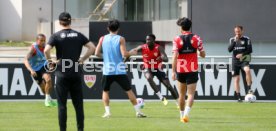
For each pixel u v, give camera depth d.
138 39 73.25
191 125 33.00
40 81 43.06
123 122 34.22
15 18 129.88
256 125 33.25
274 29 60.19
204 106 44.59
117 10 77.62
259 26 60.28
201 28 60.88
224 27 60.66
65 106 27.64
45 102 43.25
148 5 73.44
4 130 30.73
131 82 48.06
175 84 48.31
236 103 47.38
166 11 67.69
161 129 31.25
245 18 60.38
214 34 60.75
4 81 47.28
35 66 42.53
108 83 36.22
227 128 31.89
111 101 48.00
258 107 43.91
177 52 33.00
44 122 34.06
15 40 129.75
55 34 27.48
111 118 36.25
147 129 31.27
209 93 48.56
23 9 129.50
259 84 48.75
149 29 73.06
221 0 60.62
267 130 31.27
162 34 68.94
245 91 48.97
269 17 60.25
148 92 48.12
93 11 78.56
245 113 39.62
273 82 48.66
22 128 31.55
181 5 62.62
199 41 32.91
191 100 33.75
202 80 48.50
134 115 37.97
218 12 60.75
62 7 84.94
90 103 46.34
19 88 47.44
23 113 38.75
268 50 60.44
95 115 37.94
